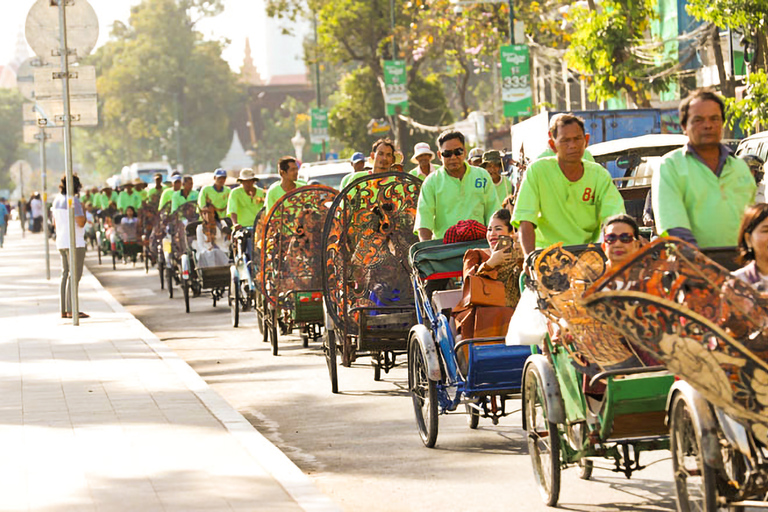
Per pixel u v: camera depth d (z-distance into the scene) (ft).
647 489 35.76
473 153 89.04
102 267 166.30
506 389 40.27
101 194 216.54
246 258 82.53
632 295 26.27
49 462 37.99
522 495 35.68
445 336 41.50
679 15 148.97
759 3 105.91
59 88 82.74
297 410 51.29
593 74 135.13
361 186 53.42
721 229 31.55
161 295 114.21
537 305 32.83
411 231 53.57
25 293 111.75
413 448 42.88
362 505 35.35
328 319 54.80
